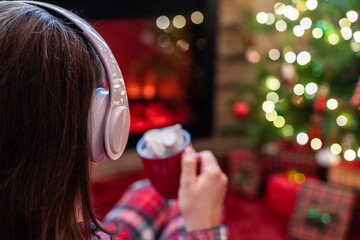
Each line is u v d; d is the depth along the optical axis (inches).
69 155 15.7
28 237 16.0
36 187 15.5
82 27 16.9
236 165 96.9
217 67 104.9
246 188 92.6
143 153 25.9
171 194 26.3
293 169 89.5
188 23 100.3
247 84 96.3
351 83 76.7
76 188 16.5
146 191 35.7
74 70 15.6
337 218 74.1
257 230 81.0
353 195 75.0
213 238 22.6
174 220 32.8
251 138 91.8
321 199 76.7
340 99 75.1
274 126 88.7
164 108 103.0
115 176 98.8
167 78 103.5
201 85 105.9
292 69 81.0
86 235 17.6
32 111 15.0
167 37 100.8
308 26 75.8
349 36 71.1
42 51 15.1
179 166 25.2
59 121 15.3
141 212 34.1
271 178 87.3
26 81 14.9
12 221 15.8
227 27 102.9
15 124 15.0
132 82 101.3
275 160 91.8
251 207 89.4
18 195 15.5
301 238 76.4
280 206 85.0
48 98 15.0
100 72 18.2
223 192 24.0
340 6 71.9
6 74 14.7
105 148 17.7
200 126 107.4
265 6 103.9
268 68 100.3
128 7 89.2
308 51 82.0
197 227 22.9
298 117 84.0
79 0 82.6
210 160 24.5
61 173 15.6
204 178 23.7
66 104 15.4
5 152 15.1
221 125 110.3
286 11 78.8
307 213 76.0
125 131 18.7
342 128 77.4
